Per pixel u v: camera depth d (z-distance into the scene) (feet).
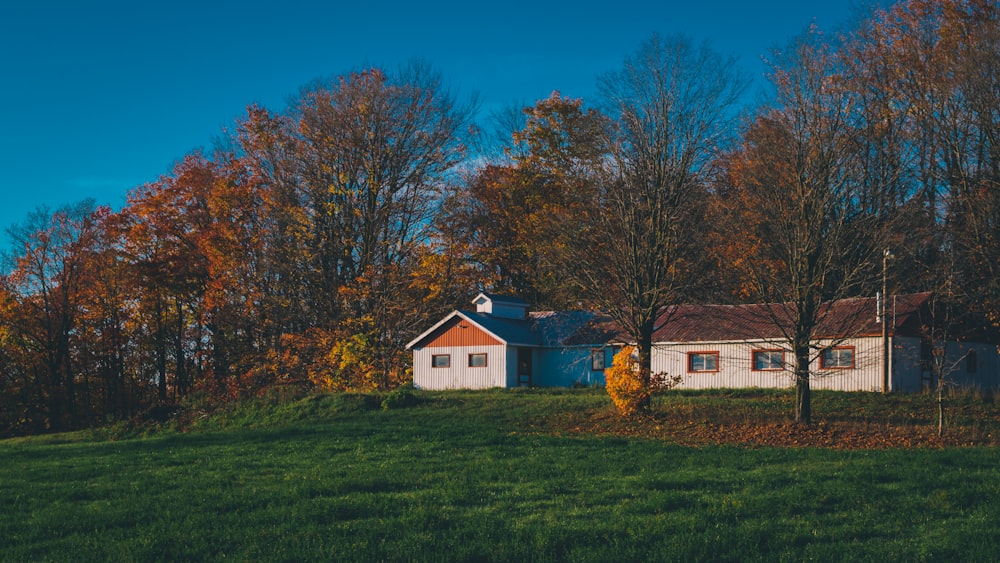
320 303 173.17
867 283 94.27
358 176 175.83
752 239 100.07
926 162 126.62
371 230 173.78
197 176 191.21
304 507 48.24
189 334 195.21
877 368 123.95
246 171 191.42
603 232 106.52
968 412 101.45
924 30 134.82
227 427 123.24
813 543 40.32
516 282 199.52
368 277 167.94
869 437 82.17
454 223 184.85
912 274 125.59
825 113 88.94
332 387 158.30
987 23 123.75
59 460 77.41
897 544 39.75
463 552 38.40
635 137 104.47
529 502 50.01
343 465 67.26
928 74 128.06
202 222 190.19
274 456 74.02
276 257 173.27
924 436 81.87
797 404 90.99
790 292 92.63
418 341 165.27
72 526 46.03
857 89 90.94
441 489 54.03
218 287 179.01
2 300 179.93
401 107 176.96
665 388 100.73
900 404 108.58
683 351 143.43
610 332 153.69
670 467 63.31
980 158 125.70
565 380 159.84
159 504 50.93
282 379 160.76
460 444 79.00
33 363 184.44
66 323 183.01
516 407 115.75
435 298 174.50
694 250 105.29
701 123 104.01
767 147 93.71
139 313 192.34
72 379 181.68
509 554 38.32
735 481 55.72
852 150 88.53
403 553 38.45
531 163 193.67
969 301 115.96
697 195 106.83
